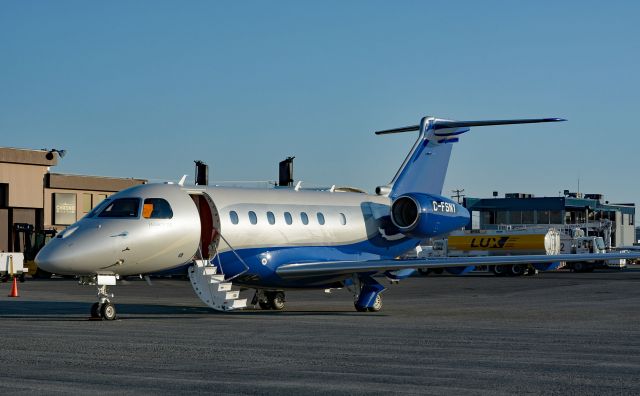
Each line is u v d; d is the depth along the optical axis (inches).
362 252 1096.2
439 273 2795.3
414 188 1178.6
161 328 747.4
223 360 525.3
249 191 1000.9
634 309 1019.3
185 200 914.1
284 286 1007.6
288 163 2269.9
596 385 432.5
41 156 2400.3
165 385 430.3
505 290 1553.9
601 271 2920.8
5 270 1974.7
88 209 2554.1
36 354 552.7
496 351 573.3
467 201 4384.8
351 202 1094.4
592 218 4579.2
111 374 466.3
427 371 479.2
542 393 409.4
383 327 759.7
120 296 1357.0
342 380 447.2
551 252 2554.1
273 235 982.4
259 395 402.9
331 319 860.6
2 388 421.1
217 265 943.0
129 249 855.1
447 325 783.7
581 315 917.2
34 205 2401.6
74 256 820.0
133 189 903.7
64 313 962.1
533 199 4315.9
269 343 621.6
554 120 1053.8
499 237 2600.9
